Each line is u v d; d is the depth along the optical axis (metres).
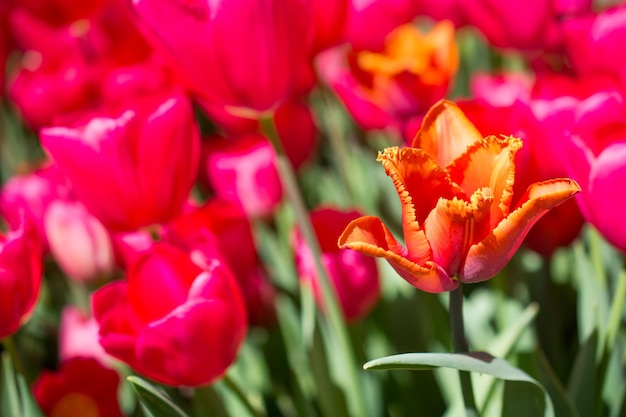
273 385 0.84
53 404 0.73
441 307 0.79
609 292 0.80
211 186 0.88
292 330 0.82
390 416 0.78
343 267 0.73
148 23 0.66
